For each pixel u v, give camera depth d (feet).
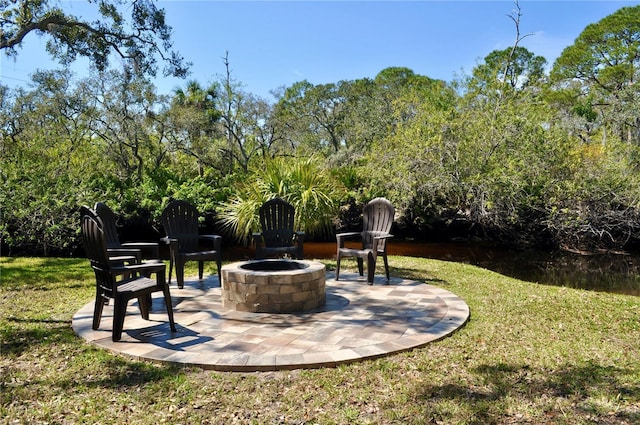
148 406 8.17
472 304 15.87
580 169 32.04
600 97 65.51
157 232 38.17
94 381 9.21
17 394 8.64
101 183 36.29
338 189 30.50
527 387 8.84
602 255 34.37
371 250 19.06
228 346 10.98
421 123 34.06
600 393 8.54
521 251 35.76
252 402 8.28
